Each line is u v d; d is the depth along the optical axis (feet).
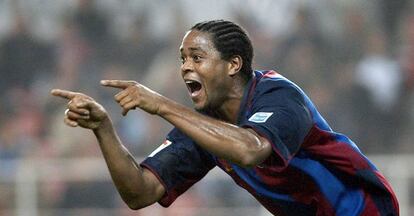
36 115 123.34
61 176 97.14
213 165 49.37
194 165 48.96
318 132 44.73
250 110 44.14
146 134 113.29
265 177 46.19
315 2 132.16
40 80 131.13
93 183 97.14
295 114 42.65
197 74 43.83
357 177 45.83
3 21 134.82
